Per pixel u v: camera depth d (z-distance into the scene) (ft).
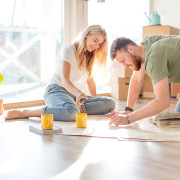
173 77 6.26
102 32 7.70
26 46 12.75
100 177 3.94
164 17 14.55
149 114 6.08
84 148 5.24
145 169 4.24
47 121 6.27
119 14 14.94
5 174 4.04
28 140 5.75
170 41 5.91
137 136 6.00
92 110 8.41
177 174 4.05
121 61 6.01
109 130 6.53
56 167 4.30
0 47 12.29
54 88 8.25
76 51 8.05
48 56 13.08
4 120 7.70
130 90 7.38
